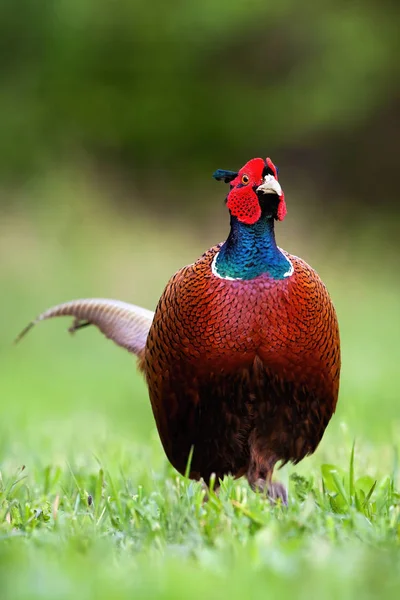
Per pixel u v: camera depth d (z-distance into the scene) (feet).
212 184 116.06
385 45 116.26
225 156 120.37
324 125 117.08
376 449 33.99
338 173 120.47
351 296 85.87
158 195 112.16
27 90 115.75
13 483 26.13
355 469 28.94
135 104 117.70
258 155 120.78
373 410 46.65
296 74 117.80
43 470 30.07
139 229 93.76
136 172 115.96
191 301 24.18
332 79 116.67
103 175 110.83
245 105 118.21
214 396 24.81
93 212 92.68
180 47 118.11
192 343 24.35
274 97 117.80
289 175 120.06
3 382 60.18
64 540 20.10
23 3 115.96
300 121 117.19
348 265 95.09
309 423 25.38
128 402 54.03
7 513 23.18
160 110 117.70
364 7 117.50
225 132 118.93
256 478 25.89
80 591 16.14
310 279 24.35
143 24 117.19
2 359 68.28
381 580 16.90
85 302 30.37
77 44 116.78
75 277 82.02
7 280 80.64
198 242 96.02
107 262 84.23
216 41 118.73
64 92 116.47
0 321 75.05
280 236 98.84
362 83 116.67
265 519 20.94
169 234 95.45
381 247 102.06
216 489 27.02
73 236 88.43
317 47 117.91
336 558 17.99
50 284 80.59
